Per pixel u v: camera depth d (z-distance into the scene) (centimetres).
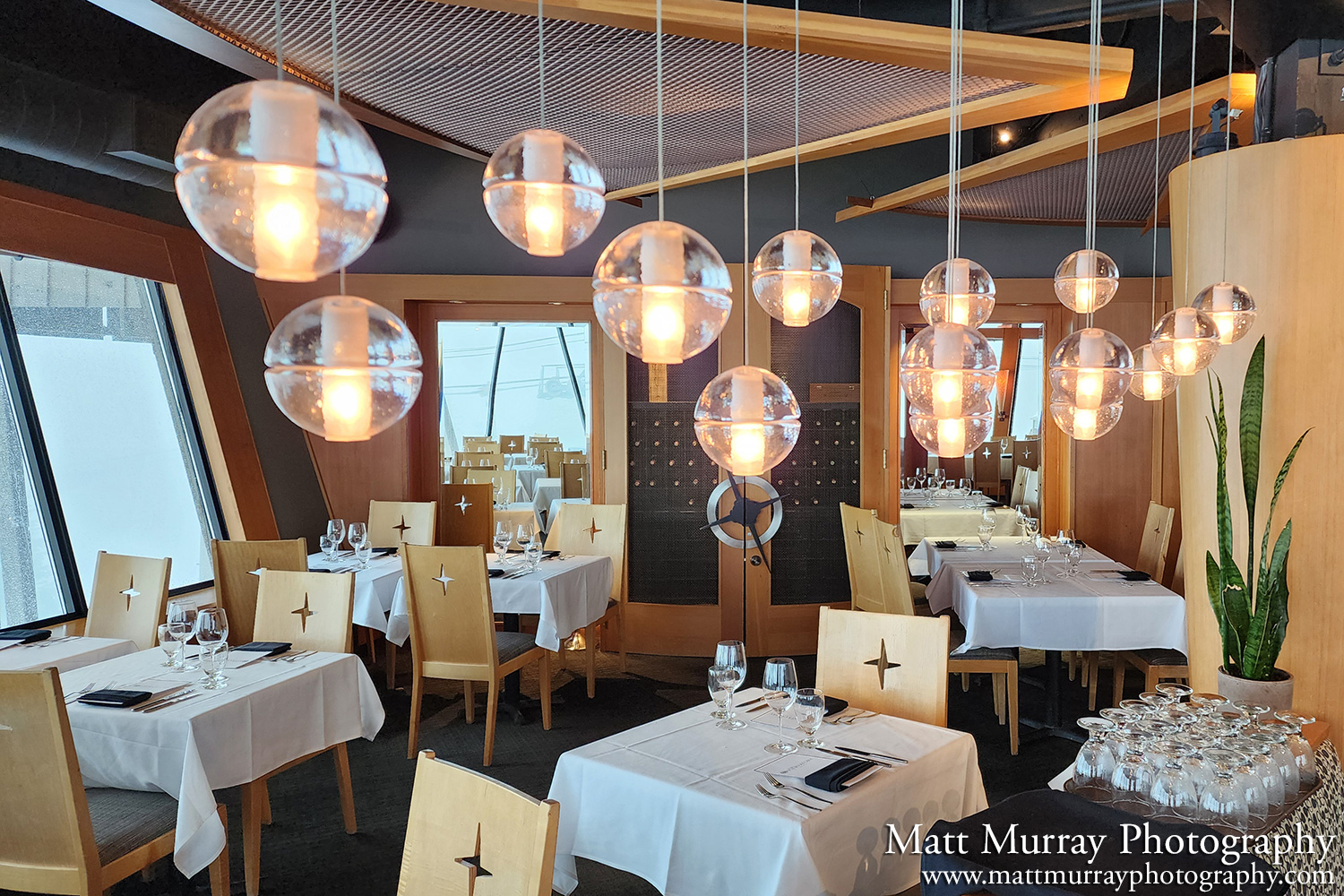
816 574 641
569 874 236
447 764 181
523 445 661
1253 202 320
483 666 436
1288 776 207
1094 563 523
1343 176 307
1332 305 308
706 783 217
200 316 573
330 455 646
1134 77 449
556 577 488
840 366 641
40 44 431
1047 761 429
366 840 351
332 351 130
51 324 482
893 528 468
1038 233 670
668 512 638
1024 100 349
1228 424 330
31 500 458
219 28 306
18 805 240
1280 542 279
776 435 173
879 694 296
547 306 656
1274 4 313
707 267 149
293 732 314
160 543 532
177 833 263
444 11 289
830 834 201
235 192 107
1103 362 239
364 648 644
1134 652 456
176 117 517
